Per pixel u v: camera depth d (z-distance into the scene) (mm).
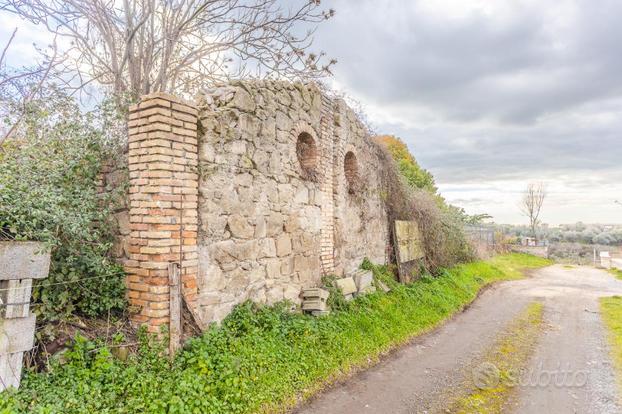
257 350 5055
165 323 4641
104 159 5191
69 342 4188
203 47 7414
